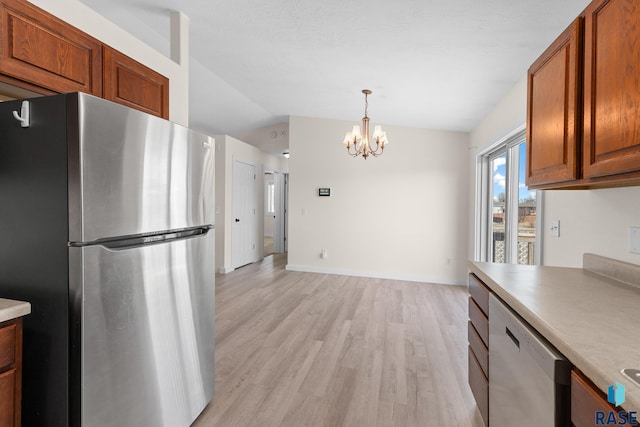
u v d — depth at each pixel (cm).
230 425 174
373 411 187
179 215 157
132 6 240
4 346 103
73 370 113
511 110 309
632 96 97
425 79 316
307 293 429
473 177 464
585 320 98
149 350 140
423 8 206
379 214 529
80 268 112
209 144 182
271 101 479
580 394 77
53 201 114
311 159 556
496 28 218
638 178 101
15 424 106
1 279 122
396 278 520
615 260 151
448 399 199
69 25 148
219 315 342
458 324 322
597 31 115
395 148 520
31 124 116
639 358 75
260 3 227
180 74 242
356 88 374
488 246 434
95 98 116
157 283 143
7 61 123
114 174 123
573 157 128
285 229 818
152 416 142
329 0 213
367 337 289
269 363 241
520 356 110
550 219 214
